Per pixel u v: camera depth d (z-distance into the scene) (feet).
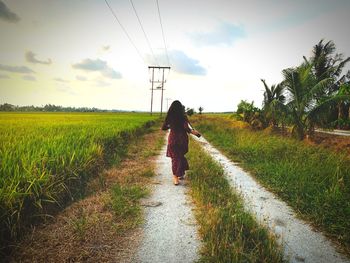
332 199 14.96
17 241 9.97
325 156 26.68
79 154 17.79
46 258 9.22
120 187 17.21
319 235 11.68
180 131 19.11
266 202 15.97
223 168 25.38
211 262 9.12
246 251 9.74
